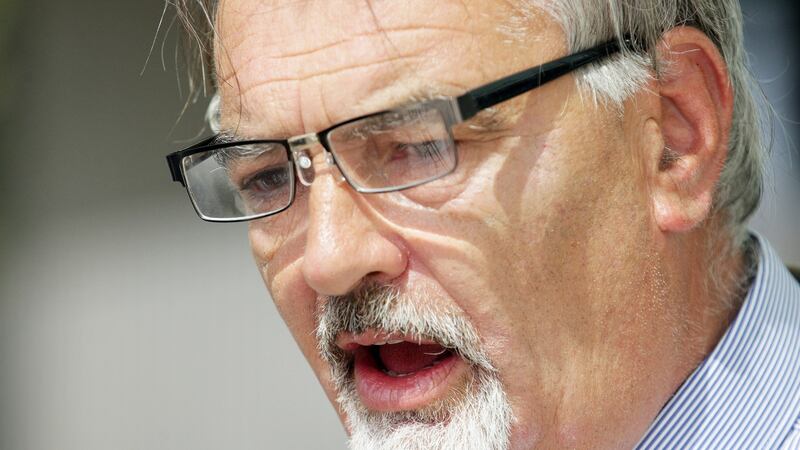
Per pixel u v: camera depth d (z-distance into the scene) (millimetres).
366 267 1697
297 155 1739
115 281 4738
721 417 2018
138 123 4574
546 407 1797
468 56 1666
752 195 2172
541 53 1712
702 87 1904
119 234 4719
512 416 1777
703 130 1900
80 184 4840
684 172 1899
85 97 4770
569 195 1740
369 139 1693
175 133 4418
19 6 4922
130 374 4691
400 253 1726
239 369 4383
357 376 1883
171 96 4426
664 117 1906
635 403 1897
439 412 1797
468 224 1705
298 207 1844
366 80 1677
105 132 4715
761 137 2258
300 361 4246
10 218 5094
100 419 4789
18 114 5012
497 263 1723
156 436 4602
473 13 1673
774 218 3320
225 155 1910
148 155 4566
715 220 2062
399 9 1666
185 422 4512
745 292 2172
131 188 4656
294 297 1903
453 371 1793
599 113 1771
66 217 4898
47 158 4949
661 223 1870
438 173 1688
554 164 1725
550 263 1751
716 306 2082
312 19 1718
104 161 4742
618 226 1803
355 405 1890
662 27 1870
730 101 1914
